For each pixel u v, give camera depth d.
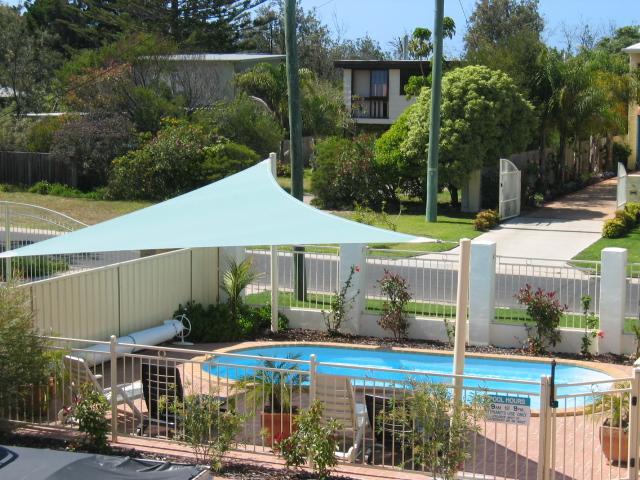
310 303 17.33
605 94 34.94
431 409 8.54
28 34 56.38
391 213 32.38
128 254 23.55
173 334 15.22
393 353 15.23
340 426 9.34
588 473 9.50
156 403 10.47
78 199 36.00
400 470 9.21
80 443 9.98
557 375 14.01
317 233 11.39
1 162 39.84
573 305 17.36
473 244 15.23
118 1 57.53
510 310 16.45
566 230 27.83
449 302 17.33
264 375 10.24
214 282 16.84
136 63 42.25
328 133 45.47
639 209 28.27
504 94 31.69
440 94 29.42
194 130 36.19
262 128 40.25
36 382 10.31
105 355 12.93
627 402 9.79
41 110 52.16
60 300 13.01
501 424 11.16
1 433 10.28
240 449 9.88
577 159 39.44
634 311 16.92
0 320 10.04
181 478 6.59
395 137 32.75
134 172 35.59
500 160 29.55
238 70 47.78
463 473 8.96
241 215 12.36
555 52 34.97
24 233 25.62
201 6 58.41
